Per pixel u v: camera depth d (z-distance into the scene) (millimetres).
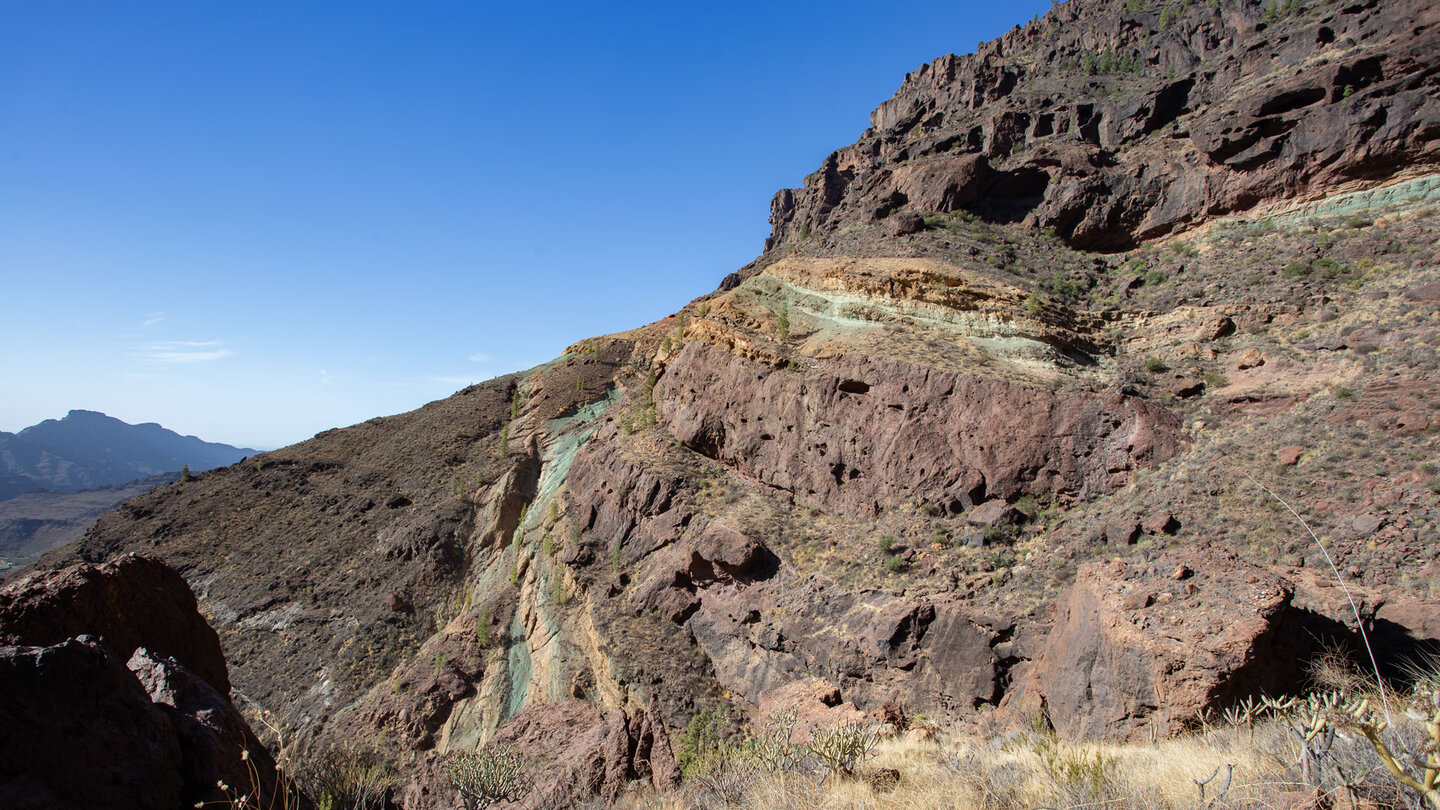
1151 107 62250
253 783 6523
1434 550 20547
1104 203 56500
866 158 106750
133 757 5688
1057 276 49625
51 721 5375
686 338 55375
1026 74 89000
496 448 78000
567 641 42375
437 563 60094
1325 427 28234
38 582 9312
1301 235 44250
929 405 37812
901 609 28562
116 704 5789
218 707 6938
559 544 52156
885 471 37531
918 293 48312
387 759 39719
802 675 31234
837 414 41156
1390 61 44469
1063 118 68438
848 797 8844
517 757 14492
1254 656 14336
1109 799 6344
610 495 49750
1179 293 45031
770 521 39688
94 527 74875
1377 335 32625
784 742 11188
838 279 52031
